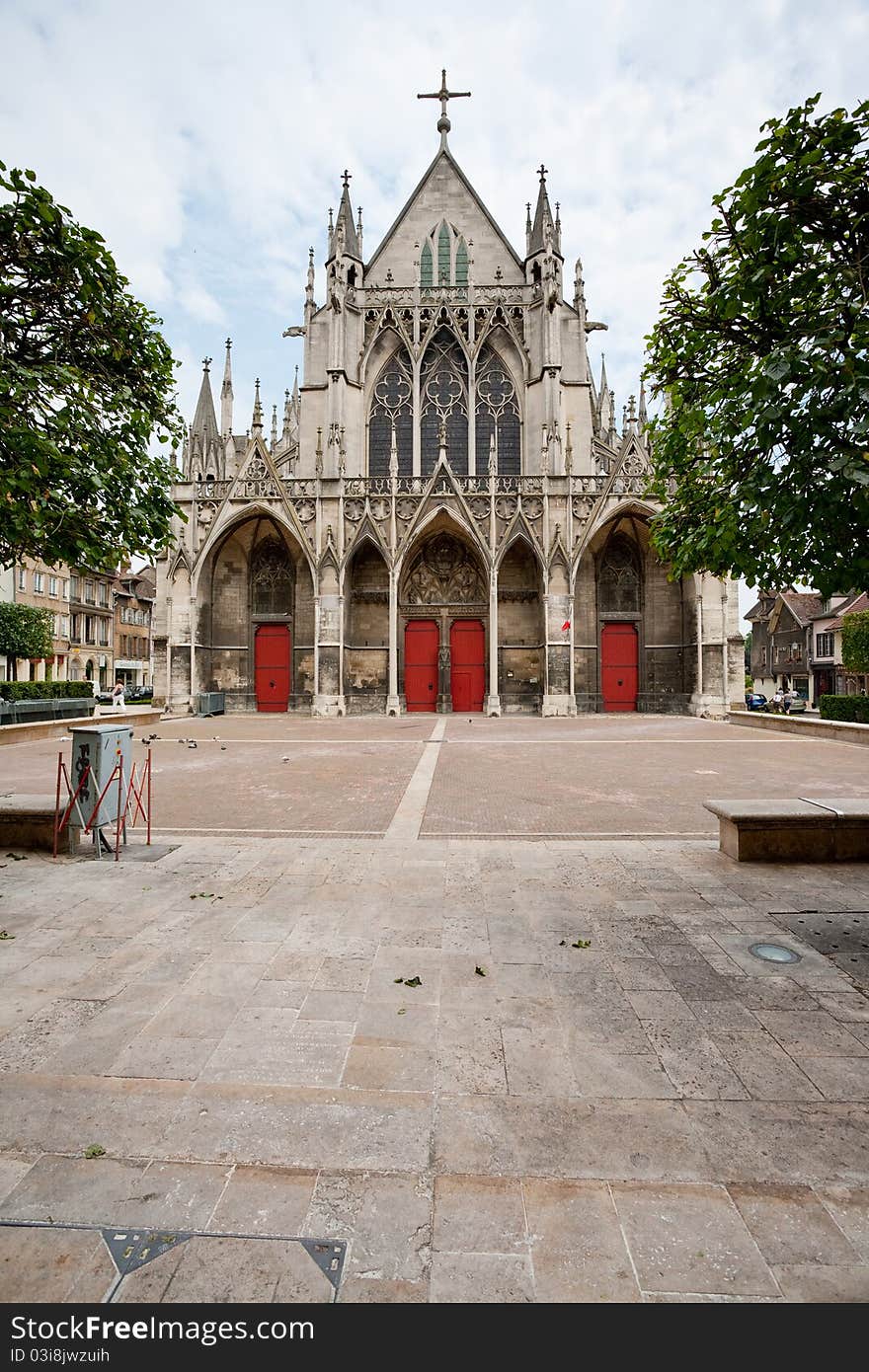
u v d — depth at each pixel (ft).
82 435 22.53
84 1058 12.98
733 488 21.90
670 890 22.56
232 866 25.32
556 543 112.57
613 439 154.40
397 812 35.04
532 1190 9.78
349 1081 12.34
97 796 26.37
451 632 122.21
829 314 17.15
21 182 20.52
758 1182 9.94
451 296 126.21
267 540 123.54
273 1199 9.61
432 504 114.52
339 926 19.45
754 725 93.66
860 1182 9.94
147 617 263.70
